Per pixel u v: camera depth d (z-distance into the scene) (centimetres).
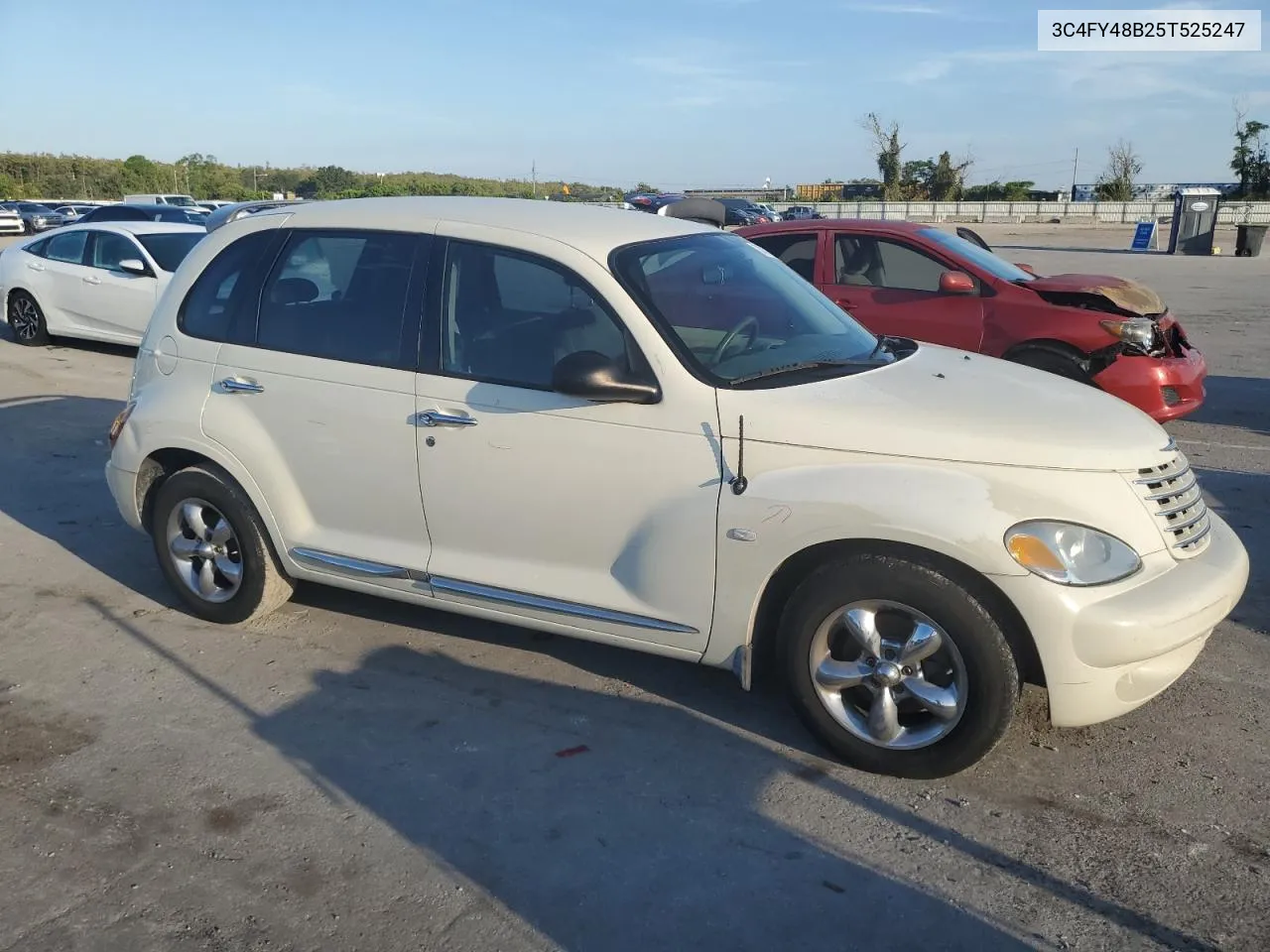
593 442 386
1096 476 340
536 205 456
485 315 412
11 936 294
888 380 392
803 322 434
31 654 467
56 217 4434
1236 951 283
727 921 297
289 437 452
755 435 362
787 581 377
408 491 428
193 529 489
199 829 341
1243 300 1788
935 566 341
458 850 329
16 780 369
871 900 304
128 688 436
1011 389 390
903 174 6644
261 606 483
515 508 405
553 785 364
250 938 292
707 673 445
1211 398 984
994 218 5788
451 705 421
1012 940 288
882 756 361
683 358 378
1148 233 3353
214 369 470
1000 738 345
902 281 834
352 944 289
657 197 1093
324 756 384
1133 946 285
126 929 296
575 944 288
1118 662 331
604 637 400
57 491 706
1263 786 356
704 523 369
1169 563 345
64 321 1250
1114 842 329
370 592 452
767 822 342
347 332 440
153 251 1211
